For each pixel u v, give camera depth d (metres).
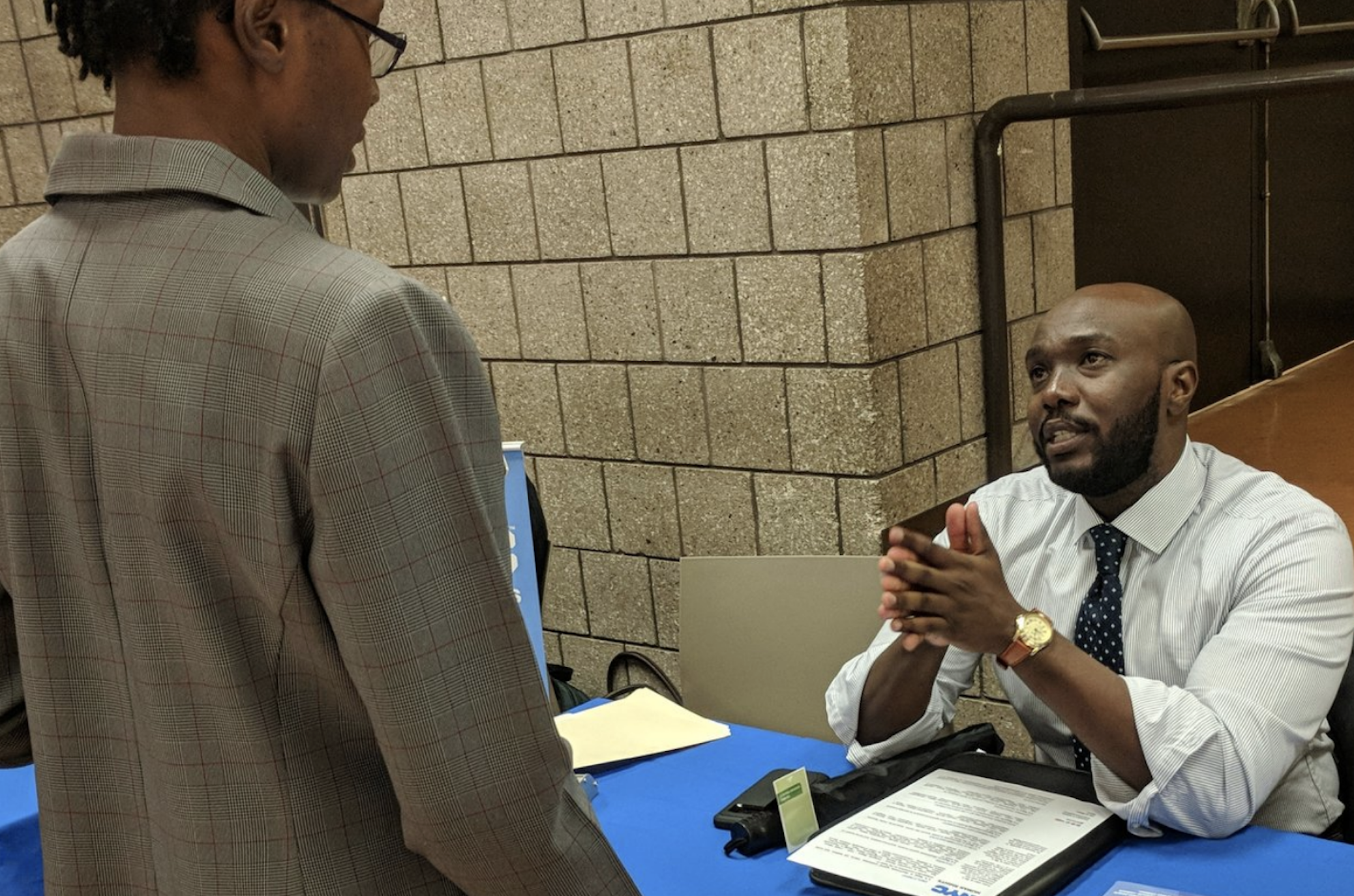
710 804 1.49
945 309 2.63
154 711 0.83
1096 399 1.46
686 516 2.85
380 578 0.76
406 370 0.78
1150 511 1.51
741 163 2.54
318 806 0.82
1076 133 3.21
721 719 2.13
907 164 2.50
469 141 2.97
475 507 0.80
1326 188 4.61
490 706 0.80
